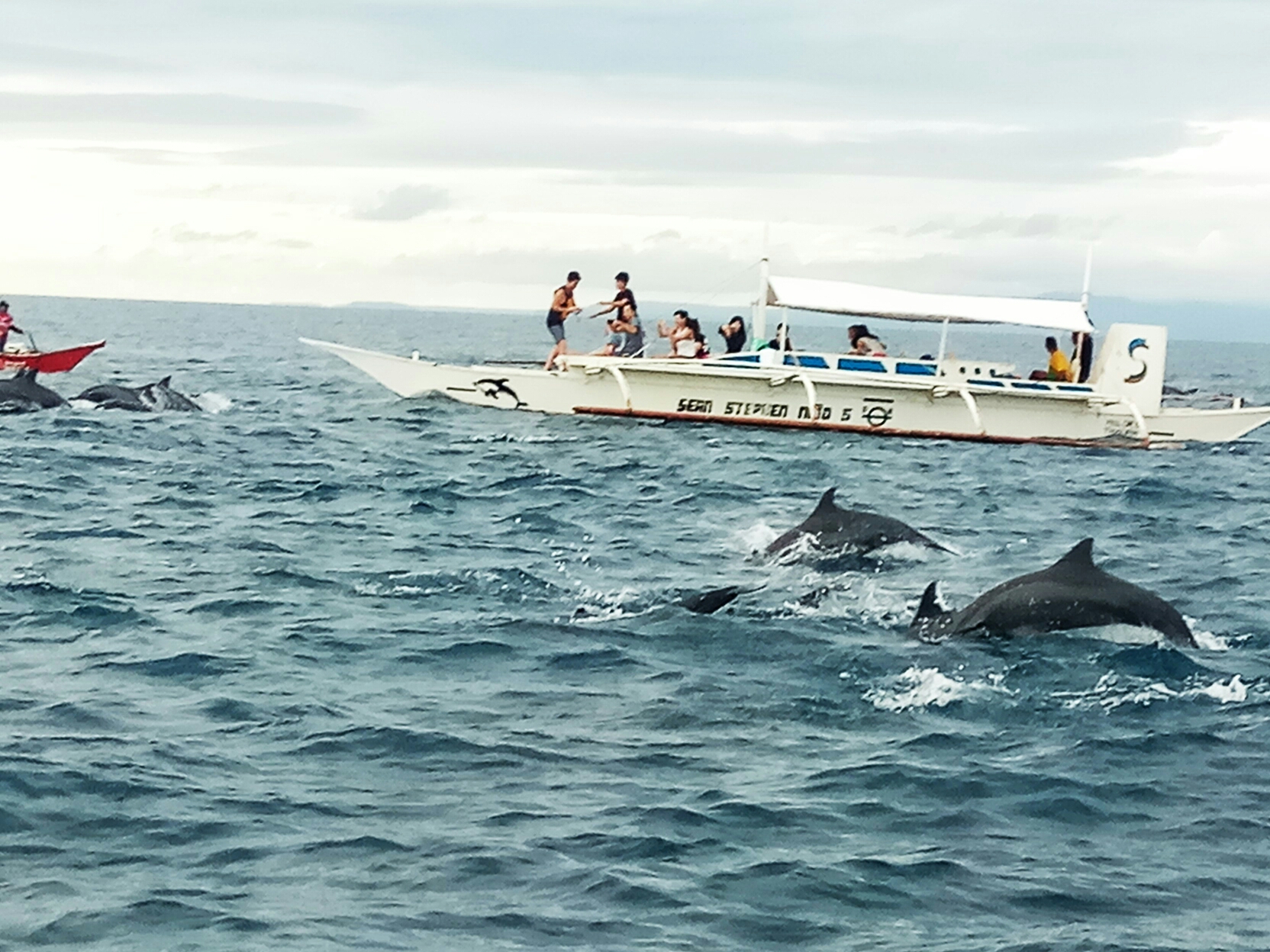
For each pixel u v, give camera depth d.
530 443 35.12
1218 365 138.88
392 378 41.44
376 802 11.28
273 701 13.73
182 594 18.03
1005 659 15.34
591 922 9.38
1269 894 10.06
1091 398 38.72
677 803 11.40
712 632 16.34
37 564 19.58
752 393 38.16
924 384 37.84
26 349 44.62
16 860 10.06
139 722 13.03
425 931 9.20
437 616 17.09
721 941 9.19
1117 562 22.44
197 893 9.62
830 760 12.49
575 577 19.61
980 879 10.20
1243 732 13.44
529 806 11.27
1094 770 12.34
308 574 19.38
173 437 34.09
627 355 39.56
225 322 163.38
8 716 13.01
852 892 9.94
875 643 15.99
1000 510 27.59
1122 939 9.31
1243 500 30.34
